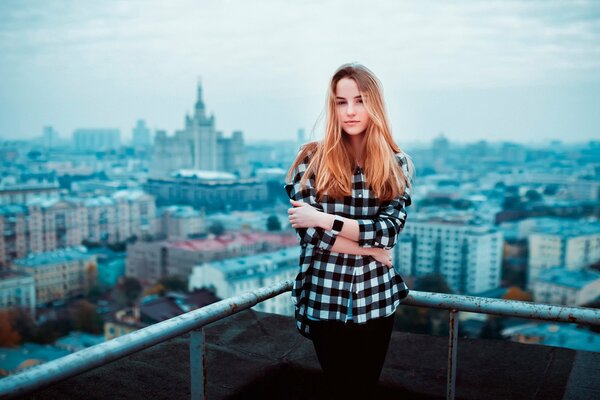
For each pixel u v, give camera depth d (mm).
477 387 1604
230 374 1721
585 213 79062
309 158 1156
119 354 903
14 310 59469
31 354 52625
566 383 1610
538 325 42625
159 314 54125
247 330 2088
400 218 1115
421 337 2006
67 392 1580
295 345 1945
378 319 1125
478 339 1979
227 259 65312
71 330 56938
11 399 731
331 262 1116
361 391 1151
